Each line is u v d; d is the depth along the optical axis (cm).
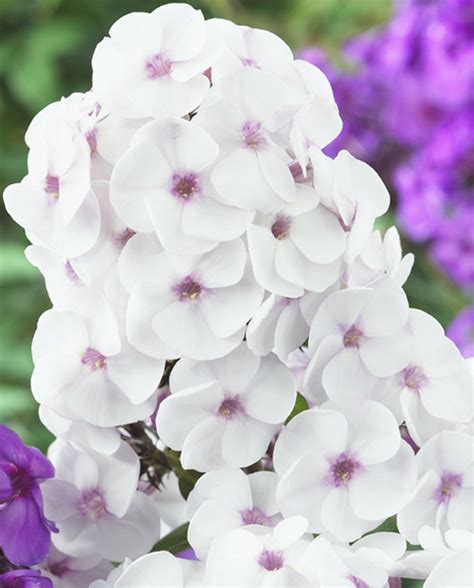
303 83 45
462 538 43
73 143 44
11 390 94
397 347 45
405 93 100
